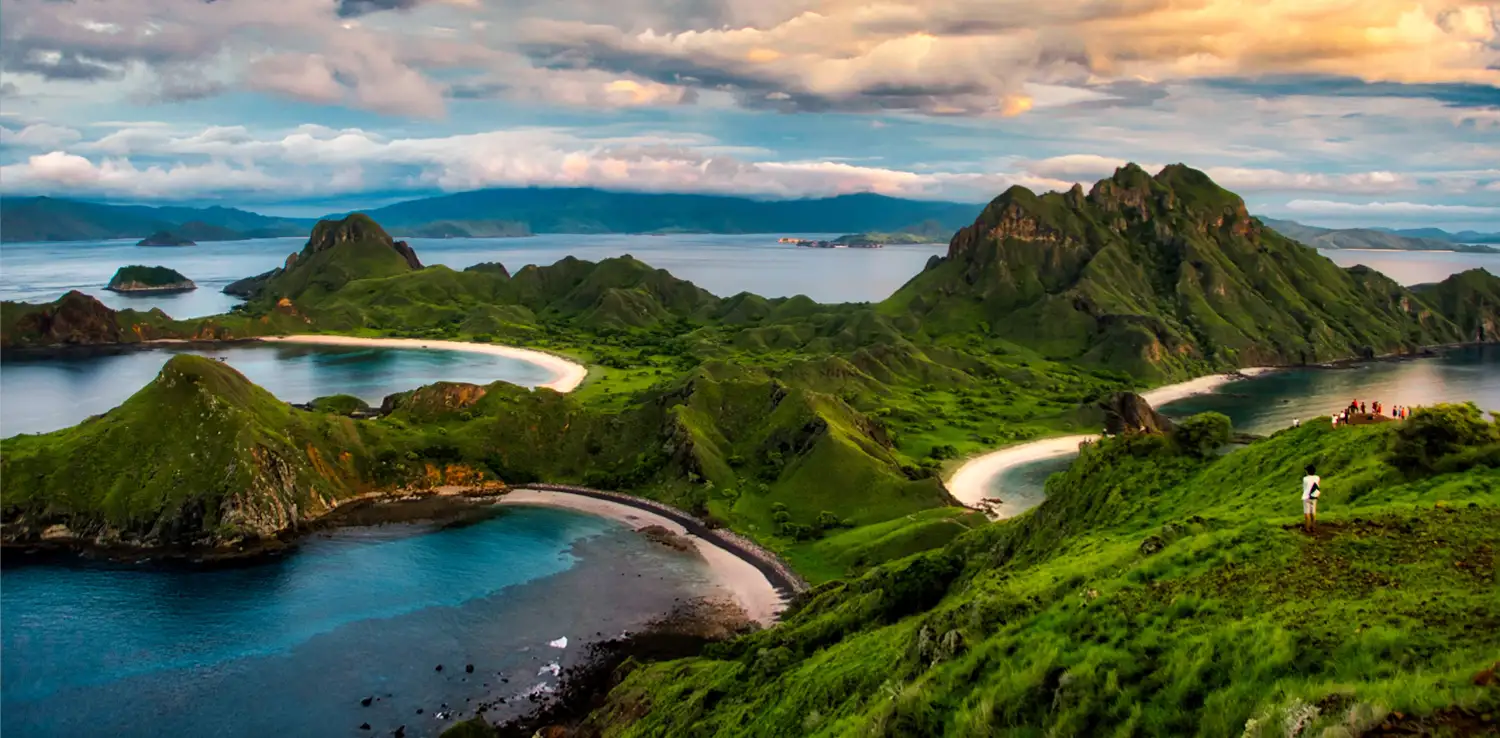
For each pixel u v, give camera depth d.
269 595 128.25
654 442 199.75
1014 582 52.25
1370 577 36.53
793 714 54.06
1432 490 52.81
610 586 133.25
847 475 175.00
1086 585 44.16
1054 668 35.94
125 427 166.25
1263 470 72.19
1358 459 63.22
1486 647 27.55
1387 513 44.62
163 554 145.88
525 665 106.62
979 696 37.28
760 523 162.88
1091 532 73.31
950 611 47.69
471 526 162.25
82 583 132.88
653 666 93.81
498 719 93.50
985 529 100.19
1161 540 49.69
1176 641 35.31
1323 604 34.34
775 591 131.50
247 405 177.50
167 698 98.06
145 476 158.25
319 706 96.19
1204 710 29.97
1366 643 29.69
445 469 188.88
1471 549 37.88
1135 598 40.53
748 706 60.78
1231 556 42.16
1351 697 25.61
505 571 139.00
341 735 90.44
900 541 140.50
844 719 46.47
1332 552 40.09
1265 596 36.91
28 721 93.44
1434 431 58.09
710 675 79.12
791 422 197.75
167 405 170.25
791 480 177.25
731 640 95.12
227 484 155.62
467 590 131.00
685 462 184.38
